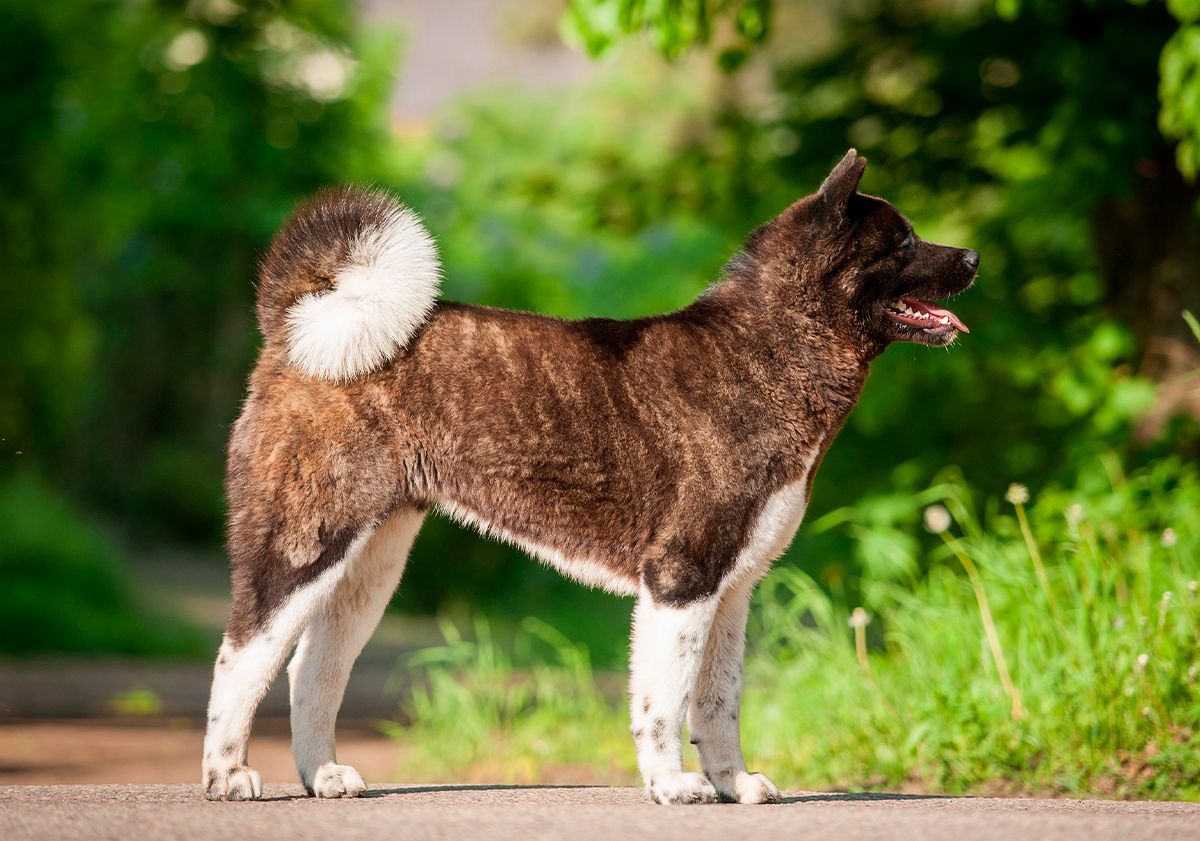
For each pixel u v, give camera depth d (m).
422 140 33.06
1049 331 12.41
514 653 21.22
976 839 5.13
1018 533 10.47
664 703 6.20
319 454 6.27
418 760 10.80
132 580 24.22
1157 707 7.84
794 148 13.52
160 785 7.06
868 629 11.39
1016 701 8.12
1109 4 11.71
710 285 7.05
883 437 12.82
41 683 16.06
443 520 29.36
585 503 6.51
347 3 25.75
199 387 37.38
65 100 22.25
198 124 23.62
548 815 5.63
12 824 5.33
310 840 5.04
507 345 6.56
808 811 5.84
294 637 6.20
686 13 10.73
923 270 6.86
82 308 26.86
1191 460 11.56
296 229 6.58
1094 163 11.52
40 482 23.89
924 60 13.09
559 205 14.59
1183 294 11.88
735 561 6.39
